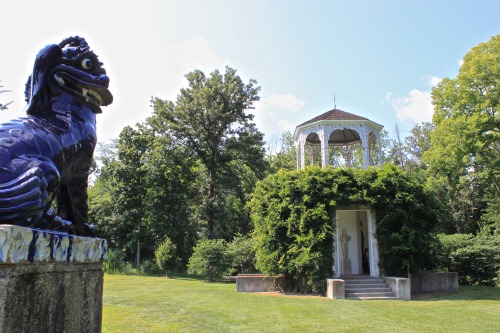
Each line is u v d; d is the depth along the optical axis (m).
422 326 11.55
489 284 24.70
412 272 20.70
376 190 20.27
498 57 28.30
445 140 30.30
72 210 4.22
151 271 34.62
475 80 28.94
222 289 20.77
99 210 38.69
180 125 40.41
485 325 11.91
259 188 21.73
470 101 29.09
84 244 3.88
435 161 31.91
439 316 13.26
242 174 44.88
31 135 3.46
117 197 38.31
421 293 20.17
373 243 20.61
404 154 52.75
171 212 38.09
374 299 17.66
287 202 20.08
